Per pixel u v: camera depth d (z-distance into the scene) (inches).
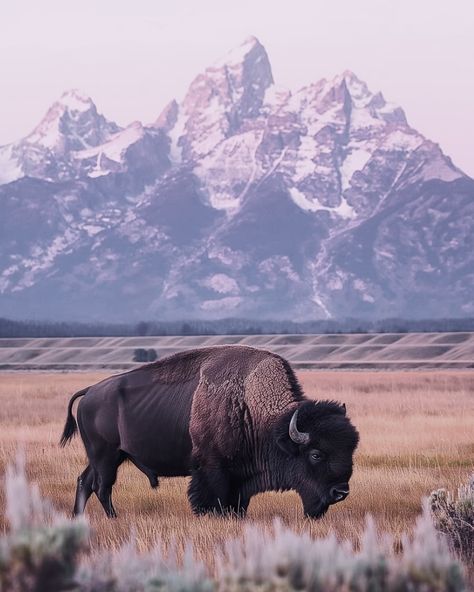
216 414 1824.6
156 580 639.1
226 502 1825.8
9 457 2915.8
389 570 661.9
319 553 646.5
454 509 1310.3
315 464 1688.0
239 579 628.7
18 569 572.7
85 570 646.5
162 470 1929.1
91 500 2150.6
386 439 3516.2
